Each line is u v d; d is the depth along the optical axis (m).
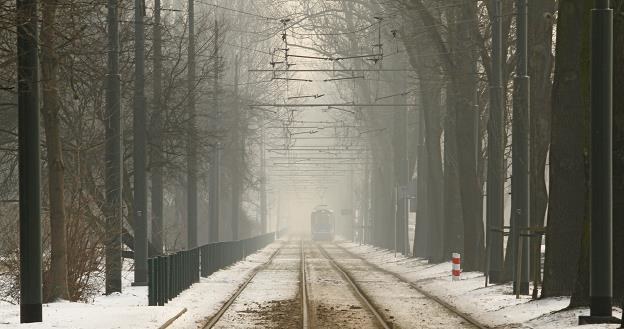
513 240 77.00
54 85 65.44
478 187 104.75
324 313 62.56
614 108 53.06
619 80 52.81
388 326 54.56
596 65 49.69
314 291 83.38
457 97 103.31
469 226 104.50
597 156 49.88
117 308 62.12
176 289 76.69
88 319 54.72
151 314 58.31
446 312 63.50
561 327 50.50
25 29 51.06
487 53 90.50
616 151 53.34
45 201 81.06
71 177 84.56
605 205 49.97
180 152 108.38
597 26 49.69
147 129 101.06
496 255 85.44
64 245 66.69
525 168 74.00
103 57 87.88
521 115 74.00
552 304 60.97
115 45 77.75
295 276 108.00
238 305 68.56
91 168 90.56
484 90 111.12
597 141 49.84
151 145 101.75
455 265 94.06
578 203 62.81
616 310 53.56
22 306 52.09
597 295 50.19
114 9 77.50
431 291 84.12
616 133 53.19
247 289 85.44
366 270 123.44
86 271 73.75
